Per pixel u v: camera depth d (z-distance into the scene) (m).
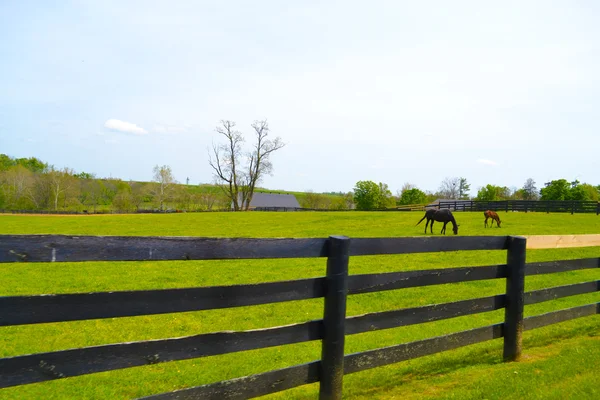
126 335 6.59
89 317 2.45
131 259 2.60
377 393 3.76
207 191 88.56
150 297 2.64
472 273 4.34
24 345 6.03
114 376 4.79
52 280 11.70
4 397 4.20
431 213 23.12
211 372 4.96
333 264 3.27
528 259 14.06
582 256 14.80
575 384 3.91
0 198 73.62
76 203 78.56
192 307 2.78
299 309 8.41
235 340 2.96
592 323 6.46
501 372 4.23
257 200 102.06
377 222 33.12
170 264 14.50
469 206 48.62
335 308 3.27
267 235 25.31
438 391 3.80
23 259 2.27
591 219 30.97
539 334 5.75
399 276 3.81
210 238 2.87
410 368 4.48
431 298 9.45
